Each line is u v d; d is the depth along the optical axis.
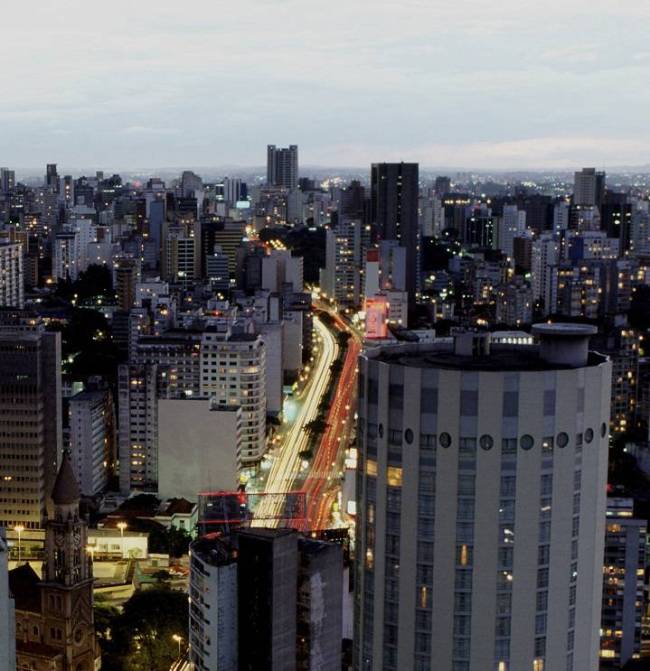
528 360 189.00
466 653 180.38
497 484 176.12
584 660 185.00
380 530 184.88
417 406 178.00
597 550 184.62
